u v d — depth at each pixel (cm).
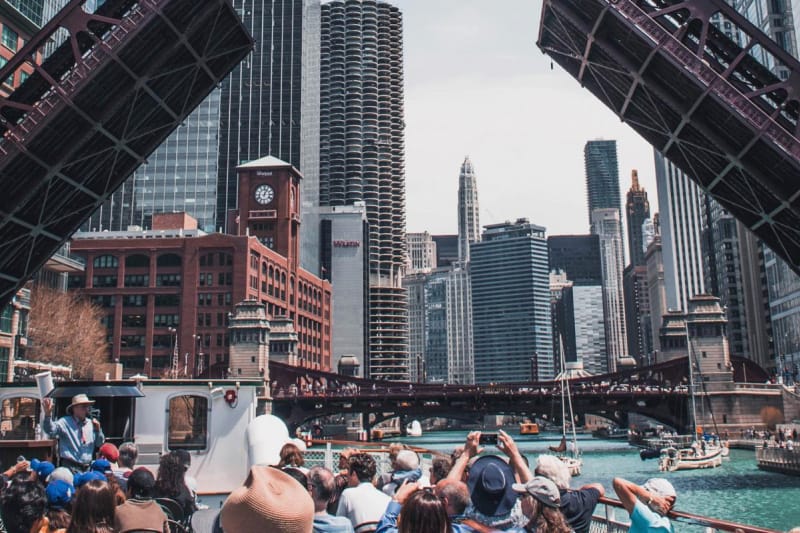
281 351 12781
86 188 4425
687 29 4062
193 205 19150
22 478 841
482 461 761
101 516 733
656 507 830
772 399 11031
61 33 8788
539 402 11444
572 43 4603
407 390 11575
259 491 524
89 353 10112
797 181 4028
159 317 14275
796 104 3997
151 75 4031
